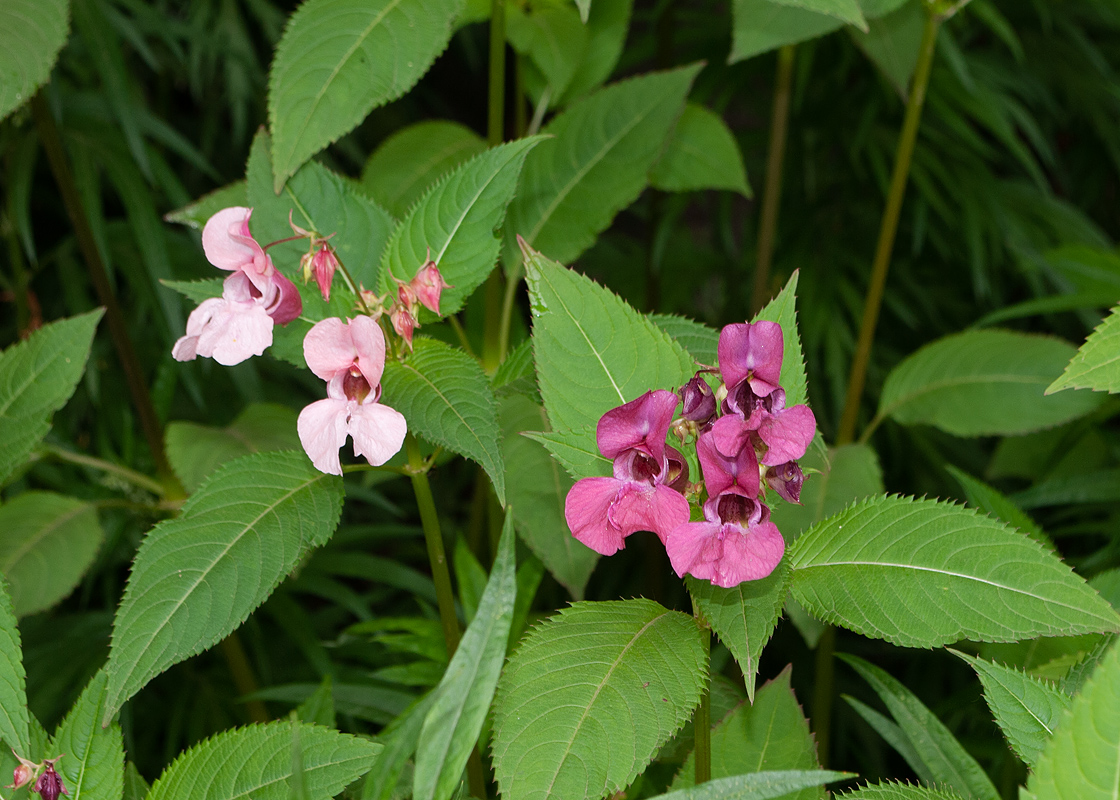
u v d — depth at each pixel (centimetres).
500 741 87
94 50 109
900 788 89
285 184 97
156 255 111
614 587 151
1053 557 88
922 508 90
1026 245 144
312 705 100
